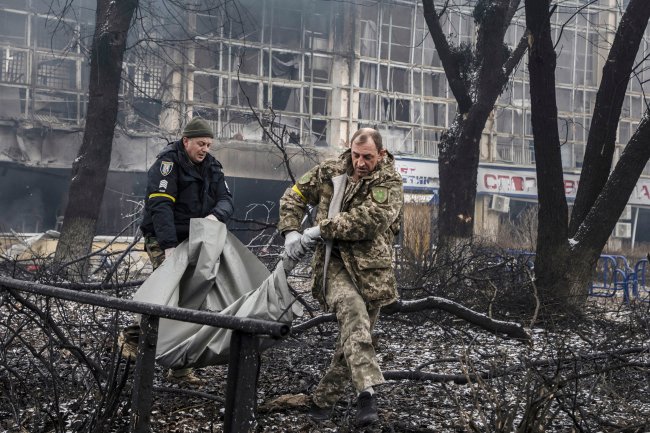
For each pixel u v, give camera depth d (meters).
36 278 7.91
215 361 3.85
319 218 3.99
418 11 38.56
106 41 13.91
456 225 14.23
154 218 4.82
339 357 4.09
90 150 13.69
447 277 9.73
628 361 5.38
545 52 10.24
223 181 5.16
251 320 2.49
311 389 5.00
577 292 9.76
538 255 10.09
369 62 37.50
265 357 5.95
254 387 2.54
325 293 3.95
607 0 41.69
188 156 5.02
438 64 39.09
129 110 31.03
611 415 4.58
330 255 3.93
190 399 4.62
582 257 9.97
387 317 7.62
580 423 4.05
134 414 2.87
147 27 28.73
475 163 14.48
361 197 3.89
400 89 38.34
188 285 4.60
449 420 4.39
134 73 31.23
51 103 31.31
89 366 3.95
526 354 6.48
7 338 5.67
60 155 30.56
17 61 31.11
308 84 36.22
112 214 30.36
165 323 3.91
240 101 34.94
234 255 4.69
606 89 10.86
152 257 5.05
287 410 4.50
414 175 34.72
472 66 14.95
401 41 38.41
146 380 2.88
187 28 31.58
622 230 39.12
